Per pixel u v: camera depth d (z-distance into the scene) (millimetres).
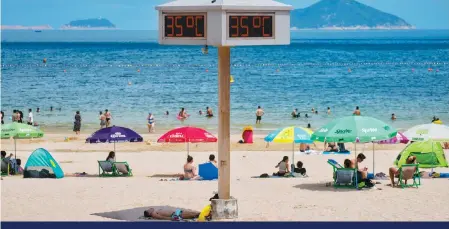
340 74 100250
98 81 89250
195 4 17094
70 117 56281
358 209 20141
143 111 59844
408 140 27406
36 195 22281
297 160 32219
